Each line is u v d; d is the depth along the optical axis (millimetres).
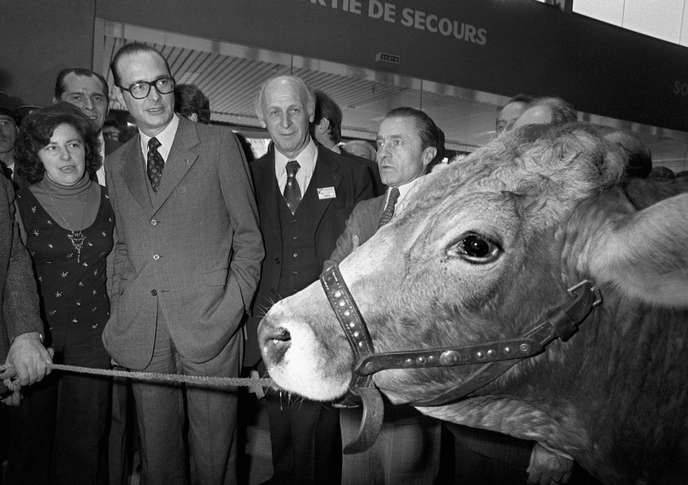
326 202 2922
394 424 2637
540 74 10695
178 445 2689
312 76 9469
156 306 2514
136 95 2465
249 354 2898
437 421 2732
